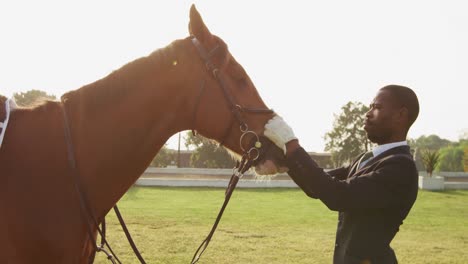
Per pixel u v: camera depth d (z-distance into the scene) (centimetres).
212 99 259
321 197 259
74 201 248
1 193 237
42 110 259
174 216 1251
